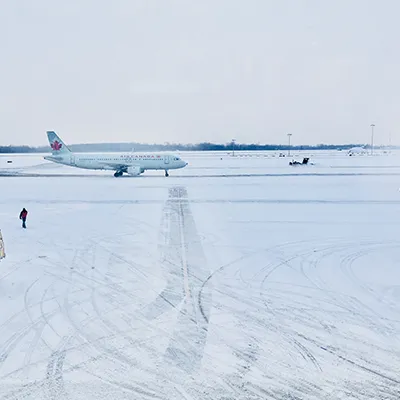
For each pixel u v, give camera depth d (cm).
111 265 2020
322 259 2142
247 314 1443
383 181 6256
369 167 9456
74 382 1036
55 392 995
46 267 1983
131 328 1331
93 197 4581
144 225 3033
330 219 3300
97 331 1309
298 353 1182
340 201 4294
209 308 1493
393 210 3734
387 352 1190
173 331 1312
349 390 1010
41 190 5228
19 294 1620
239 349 1204
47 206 3944
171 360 1141
